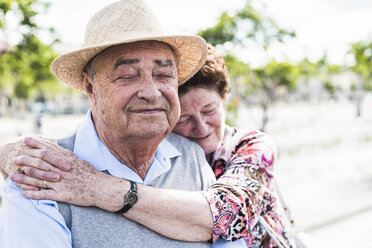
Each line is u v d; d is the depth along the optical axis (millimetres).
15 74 13766
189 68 1771
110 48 1351
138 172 1606
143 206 1375
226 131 2088
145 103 1371
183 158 1815
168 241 1461
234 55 11492
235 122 11445
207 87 1877
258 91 15469
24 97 18656
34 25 10070
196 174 1803
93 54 1394
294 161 9609
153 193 1413
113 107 1376
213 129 1991
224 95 2010
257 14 11141
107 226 1354
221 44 11031
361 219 4898
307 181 7402
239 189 1601
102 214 1360
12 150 1388
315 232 4531
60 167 1312
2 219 1306
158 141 1532
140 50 1362
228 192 1577
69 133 1635
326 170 8367
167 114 1462
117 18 1394
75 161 1362
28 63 11898
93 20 1465
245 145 1876
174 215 1430
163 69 1419
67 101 36188
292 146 12062
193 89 1853
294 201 6023
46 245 1242
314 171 8305
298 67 14867
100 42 1390
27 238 1236
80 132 1566
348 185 6977
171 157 1744
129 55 1348
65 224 1306
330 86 45188
